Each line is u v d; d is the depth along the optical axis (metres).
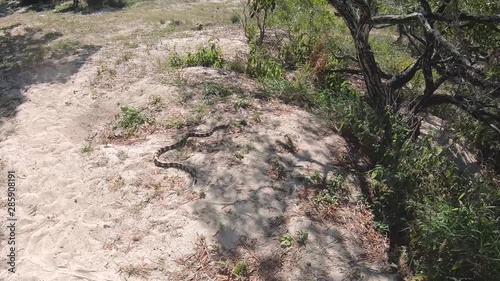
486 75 8.18
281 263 5.76
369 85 9.07
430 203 6.51
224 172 7.00
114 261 5.74
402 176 6.86
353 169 7.45
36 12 18.88
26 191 6.80
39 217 6.39
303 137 7.98
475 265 5.52
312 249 5.96
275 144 7.68
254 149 7.51
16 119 8.41
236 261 5.74
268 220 6.29
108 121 8.52
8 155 7.46
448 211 5.99
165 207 6.42
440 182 7.29
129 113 8.39
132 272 5.59
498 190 7.55
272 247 5.94
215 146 7.57
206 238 5.98
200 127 8.09
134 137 7.96
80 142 7.95
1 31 14.05
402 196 6.72
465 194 6.93
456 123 10.43
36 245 5.98
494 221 6.00
